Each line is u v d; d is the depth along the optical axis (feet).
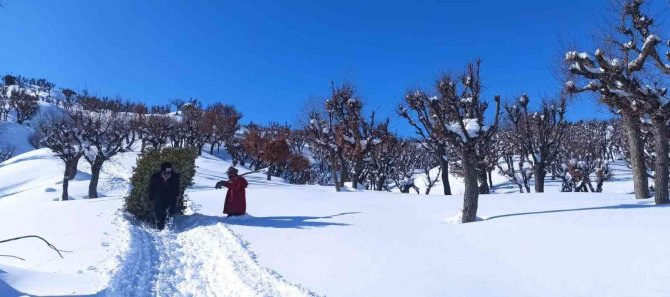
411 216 46.80
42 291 19.17
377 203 59.21
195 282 23.13
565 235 31.91
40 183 144.25
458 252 28.76
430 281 22.39
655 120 49.49
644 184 55.83
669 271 21.89
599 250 26.99
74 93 356.18
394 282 22.35
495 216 43.55
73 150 103.19
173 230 41.88
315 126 108.99
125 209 48.67
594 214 40.19
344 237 34.35
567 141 174.81
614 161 216.33
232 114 275.80
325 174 205.26
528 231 34.35
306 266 25.91
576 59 49.55
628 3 50.96
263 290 20.70
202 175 148.36
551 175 190.90
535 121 98.78
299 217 46.03
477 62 47.21
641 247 26.89
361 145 106.22
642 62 47.78
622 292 19.53
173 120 251.60
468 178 42.65
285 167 198.90
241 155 234.58
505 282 21.94
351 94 106.93
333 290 21.24
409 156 191.52
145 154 49.14
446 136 43.52
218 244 31.96
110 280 21.95
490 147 117.70
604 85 48.83
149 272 24.94
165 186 43.42
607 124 231.91
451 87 45.85
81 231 40.60
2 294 17.58
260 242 33.24
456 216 42.88
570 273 22.82
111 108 163.32
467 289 20.98
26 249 37.17
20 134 283.79
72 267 27.94
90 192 100.78
